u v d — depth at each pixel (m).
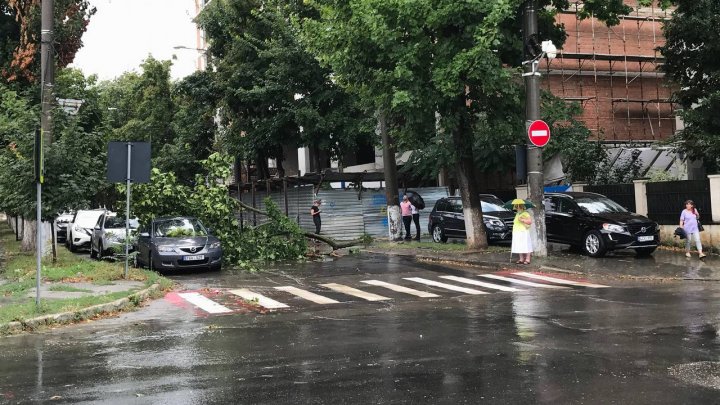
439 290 13.01
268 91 28.45
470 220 20.12
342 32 17.89
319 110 28.66
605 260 17.05
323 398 5.62
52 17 17.08
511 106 18.88
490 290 12.84
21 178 16.95
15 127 17.67
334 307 11.14
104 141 18.59
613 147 27.23
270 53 27.52
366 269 17.11
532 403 5.34
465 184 20.12
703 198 18.73
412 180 31.20
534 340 7.84
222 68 30.72
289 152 44.50
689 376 6.07
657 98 33.75
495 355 7.09
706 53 21.91
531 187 17.36
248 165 38.03
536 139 16.88
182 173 37.81
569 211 19.02
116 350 7.96
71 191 17.09
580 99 31.23
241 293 13.20
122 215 19.59
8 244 28.81
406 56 16.81
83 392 6.00
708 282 13.50
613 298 11.35
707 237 18.42
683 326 8.55
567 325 8.80
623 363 6.61
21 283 13.86
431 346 7.65
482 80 16.58
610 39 32.78
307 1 19.80
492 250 19.48
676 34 22.39
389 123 23.17
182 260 17.12
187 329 9.36
